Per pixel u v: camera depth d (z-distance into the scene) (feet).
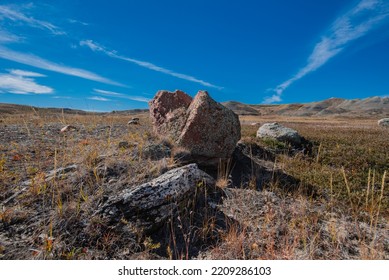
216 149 26.05
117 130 41.34
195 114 25.85
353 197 22.74
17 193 16.37
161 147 25.59
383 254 13.85
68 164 21.42
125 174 19.83
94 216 14.07
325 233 16.12
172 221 15.12
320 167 31.37
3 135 33.04
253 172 27.45
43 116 46.39
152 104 35.35
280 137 41.39
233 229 14.76
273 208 18.65
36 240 12.64
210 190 19.83
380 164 31.94
